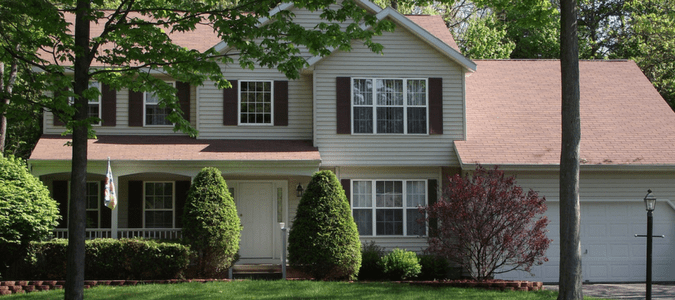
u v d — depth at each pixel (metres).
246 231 18.47
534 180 17.70
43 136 18.12
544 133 18.50
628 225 17.77
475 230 14.85
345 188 18.03
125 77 11.95
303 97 19.09
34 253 14.75
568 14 11.97
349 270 15.33
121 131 18.91
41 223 15.22
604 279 17.61
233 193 18.55
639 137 18.42
